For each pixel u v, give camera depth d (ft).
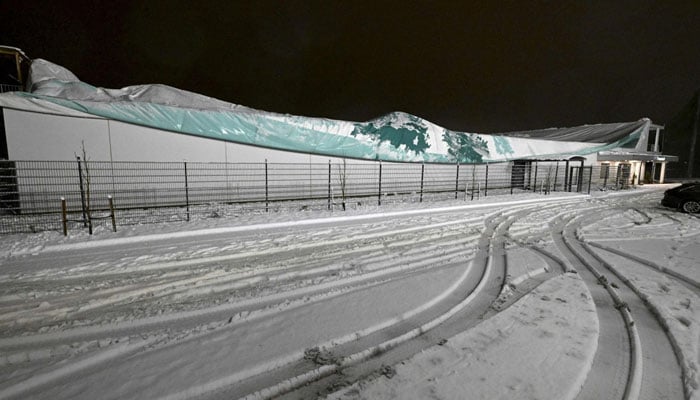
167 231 30.83
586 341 12.71
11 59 57.47
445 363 11.27
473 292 17.85
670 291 17.92
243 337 13.01
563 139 108.58
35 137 38.40
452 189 71.00
